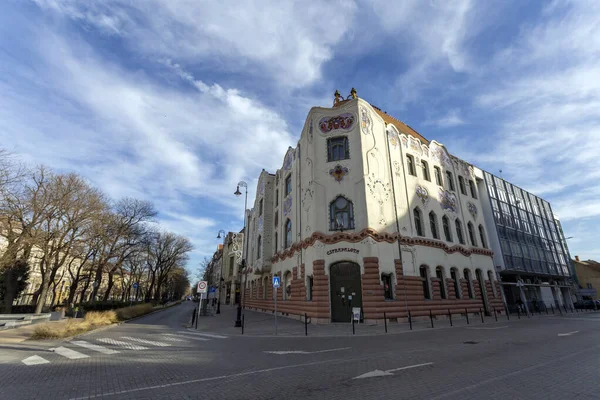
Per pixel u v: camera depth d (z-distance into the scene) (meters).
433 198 25.48
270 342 12.43
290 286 24.16
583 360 7.95
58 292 61.91
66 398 5.51
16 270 26.06
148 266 58.69
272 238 32.00
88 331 16.06
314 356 9.19
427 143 29.48
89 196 26.56
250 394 5.58
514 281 34.94
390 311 18.73
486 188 34.38
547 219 44.53
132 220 36.50
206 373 7.19
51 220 24.31
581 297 44.78
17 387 6.13
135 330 17.28
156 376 6.94
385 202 21.36
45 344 11.99
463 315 23.33
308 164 23.09
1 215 20.92
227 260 66.12
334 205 21.48
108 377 6.88
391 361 8.23
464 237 27.19
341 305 19.20
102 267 33.34
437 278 22.69
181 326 19.84
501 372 6.86
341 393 5.55
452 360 8.20
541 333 13.85
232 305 50.78
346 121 22.75
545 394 5.34
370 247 19.38
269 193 33.69
